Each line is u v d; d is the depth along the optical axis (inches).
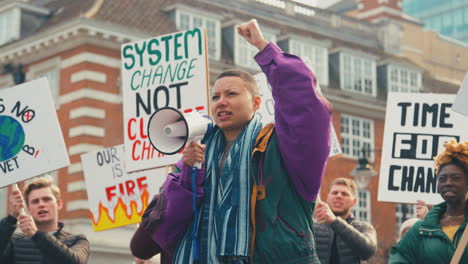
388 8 1298.0
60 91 861.8
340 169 1107.3
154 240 130.6
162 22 924.0
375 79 1205.7
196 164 125.3
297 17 1141.1
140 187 285.3
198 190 124.8
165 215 124.9
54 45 869.2
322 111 120.3
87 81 837.2
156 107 222.8
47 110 224.5
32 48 888.3
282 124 122.2
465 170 162.6
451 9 2674.7
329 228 241.1
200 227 124.2
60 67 864.9
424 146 242.8
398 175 241.9
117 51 864.9
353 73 1175.6
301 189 122.1
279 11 1117.7
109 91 851.4
